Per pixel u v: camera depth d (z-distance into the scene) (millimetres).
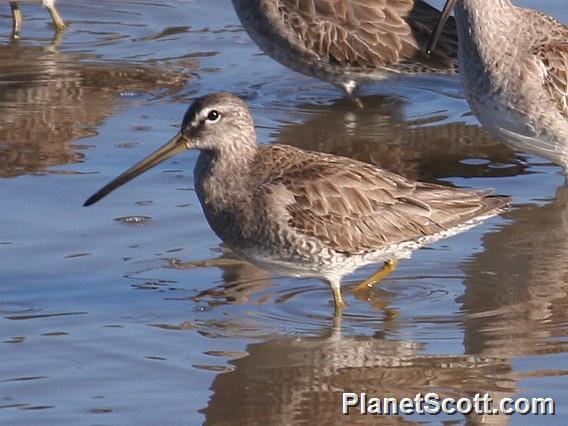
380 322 13023
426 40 19047
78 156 16750
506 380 11867
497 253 14523
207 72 19938
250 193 13102
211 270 14016
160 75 19719
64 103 18547
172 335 12633
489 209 13469
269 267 13336
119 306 13180
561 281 13891
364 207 13172
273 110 18781
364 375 11992
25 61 20156
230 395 11594
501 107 16016
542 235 15000
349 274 14125
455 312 13227
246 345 12500
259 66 20266
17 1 21406
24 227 14766
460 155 17328
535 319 13039
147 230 14789
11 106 18438
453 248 14664
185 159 16781
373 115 18734
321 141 17781
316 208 13023
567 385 11773
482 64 15945
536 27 15930
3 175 16141
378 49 19000
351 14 18953
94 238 14570
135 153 16859
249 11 19219
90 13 22109
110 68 19938
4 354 12195
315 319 13094
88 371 11938
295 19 18953
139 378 11844
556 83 15859
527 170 16844
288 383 11828
